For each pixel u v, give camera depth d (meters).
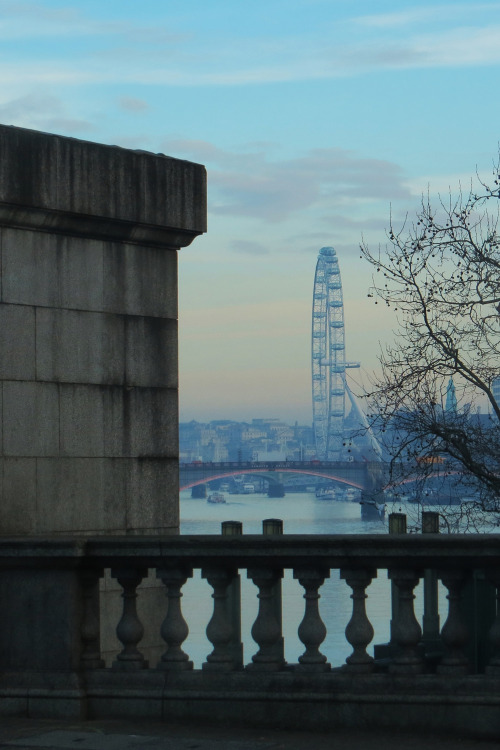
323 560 9.56
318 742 9.05
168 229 13.57
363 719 9.34
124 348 13.20
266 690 9.65
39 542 10.12
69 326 12.62
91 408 12.80
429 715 9.18
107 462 12.93
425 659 10.55
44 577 10.26
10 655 10.33
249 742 9.02
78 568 10.22
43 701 10.12
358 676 9.43
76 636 10.18
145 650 13.03
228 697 9.70
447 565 9.23
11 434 11.96
